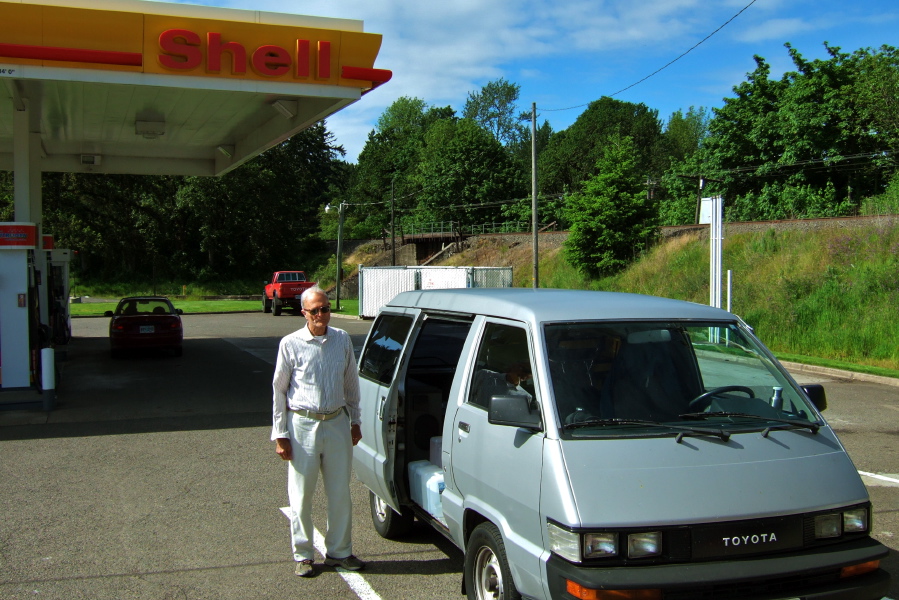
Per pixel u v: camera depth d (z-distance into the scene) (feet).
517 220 211.82
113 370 55.26
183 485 24.67
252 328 99.04
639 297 15.79
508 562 12.58
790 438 12.82
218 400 42.16
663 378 13.57
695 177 148.77
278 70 41.32
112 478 25.55
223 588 16.30
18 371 41.32
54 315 67.82
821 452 12.71
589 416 12.57
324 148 298.15
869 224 81.71
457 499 14.74
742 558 11.30
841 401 42.37
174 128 59.41
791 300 72.23
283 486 24.59
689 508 11.32
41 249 56.75
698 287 90.63
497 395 13.43
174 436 32.63
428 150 290.15
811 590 11.27
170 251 233.76
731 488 11.65
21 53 36.99
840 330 64.08
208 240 221.66
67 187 166.91
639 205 121.60
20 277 41.14
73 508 22.15
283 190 234.38
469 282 101.91
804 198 123.24
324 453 16.75
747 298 76.89
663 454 12.00
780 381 14.23
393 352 18.65
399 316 19.36
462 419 14.64
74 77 38.27
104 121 56.44
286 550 18.69
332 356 16.69
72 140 65.57
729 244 97.91
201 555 18.33
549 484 11.62
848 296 69.21
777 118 133.28
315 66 42.04
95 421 36.06
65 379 50.47
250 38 40.83
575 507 11.18
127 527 20.43
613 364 13.44
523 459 12.43
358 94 43.39
